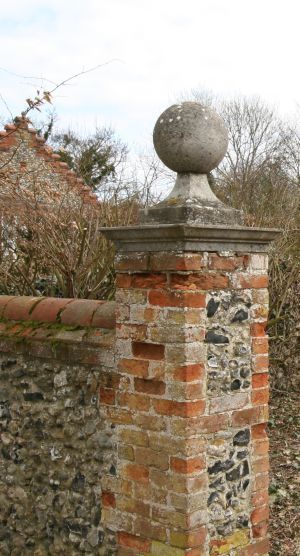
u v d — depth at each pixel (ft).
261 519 11.69
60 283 19.31
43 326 13.41
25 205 20.61
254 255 11.57
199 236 10.41
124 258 11.38
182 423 10.52
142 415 11.22
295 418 28.14
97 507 12.22
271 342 30.50
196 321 10.59
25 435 13.76
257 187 41.24
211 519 10.88
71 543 12.75
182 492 10.55
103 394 12.02
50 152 27.30
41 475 13.44
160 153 11.17
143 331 11.10
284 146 73.61
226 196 38.45
